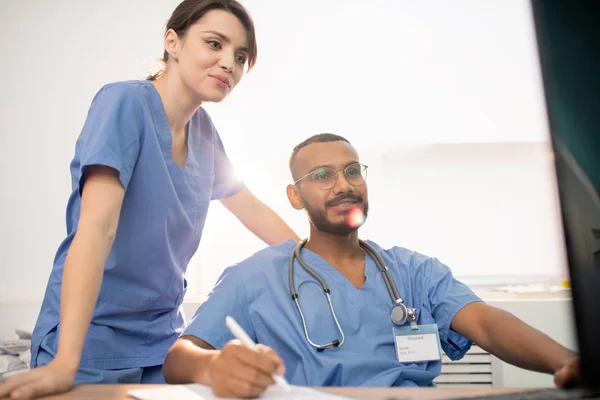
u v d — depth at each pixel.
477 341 1.09
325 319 1.10
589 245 0.49
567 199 0.49
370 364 1.03
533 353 0.96
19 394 0.69
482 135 2.06
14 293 2.07
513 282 2.02
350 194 1.19
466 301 1.14
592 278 0.48
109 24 2.18
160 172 1.20
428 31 2.11
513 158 2.06
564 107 0.50
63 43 2.18
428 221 2.06
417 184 2.08
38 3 2.19
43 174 2.13
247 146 2.10
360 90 2.11
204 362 0.82
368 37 2.12
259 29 2.15
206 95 1.25
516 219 2.04
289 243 1.29
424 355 1.05
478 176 2.07
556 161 0.50
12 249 2.10
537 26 0.52
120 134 1.10
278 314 1.11
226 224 2.04
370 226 2.06
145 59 2.16
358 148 2.10
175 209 1.24
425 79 2.10
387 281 1.17
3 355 1.62
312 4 2.15
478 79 2.08
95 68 2.17
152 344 1.29
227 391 0.66
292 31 2.15
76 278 0.89
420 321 1.14
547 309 1.61
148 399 0.66
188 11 1.25
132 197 1.17
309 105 2.12
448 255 2.05
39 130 2.15
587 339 0.49
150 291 1.25
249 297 1.13
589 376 0.49
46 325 1.10
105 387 0.78
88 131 1.09
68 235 1.17
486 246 2.04
